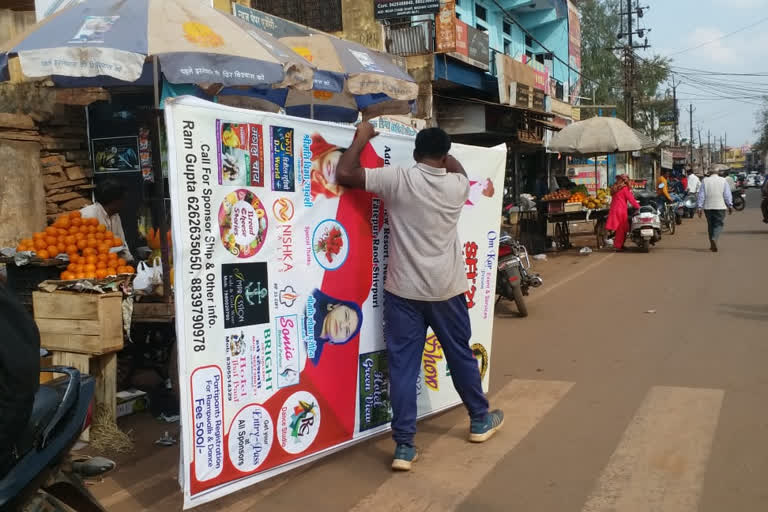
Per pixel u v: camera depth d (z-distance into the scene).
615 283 10.33
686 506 3.28
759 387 4.98
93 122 8.47
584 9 34.94
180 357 3.18
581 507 3.32
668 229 19.97
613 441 4.12
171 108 3.12
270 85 5.24
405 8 11.82
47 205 7.89
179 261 3.16
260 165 3.50
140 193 8.34
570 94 24.22
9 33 7.93
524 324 7.73
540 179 18.95
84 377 2.97
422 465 3.92
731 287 9.36
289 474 3.88
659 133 41.88
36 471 2.42
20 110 7.86
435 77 12.58
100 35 4.45
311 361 3.79
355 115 9.06
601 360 6.00
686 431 4.21
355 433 4.08
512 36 20.34
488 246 4.92
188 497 3.21
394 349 3.92
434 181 3.84
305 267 3.74
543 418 4.61
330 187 3.86
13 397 2.21
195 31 4.65
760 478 3.52
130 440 4.50
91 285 4.29
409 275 3.85
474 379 4.17
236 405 3.42
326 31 12.42
